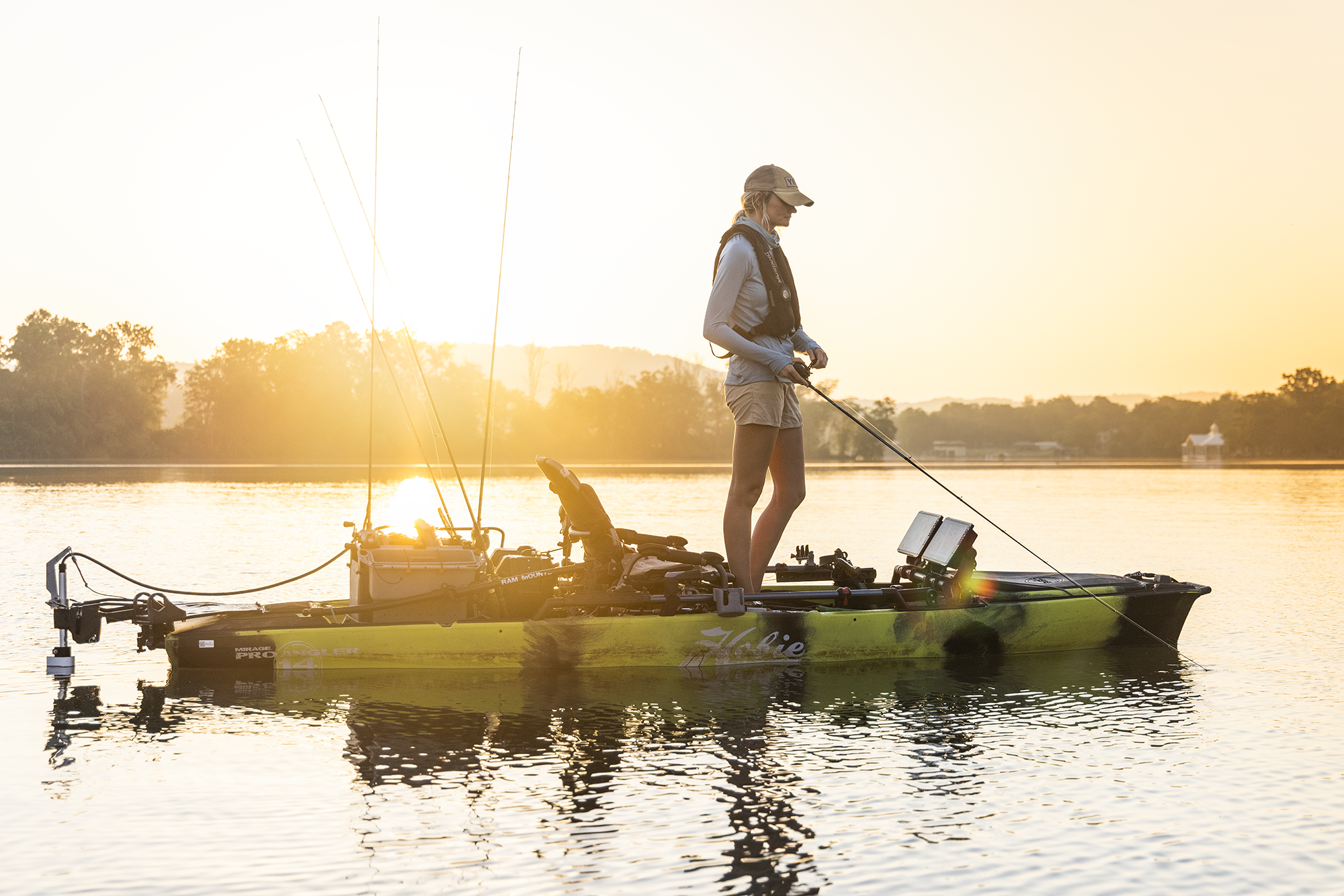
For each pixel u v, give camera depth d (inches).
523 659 282.0
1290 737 221.3
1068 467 4579.2
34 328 4744.1
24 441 4185.5
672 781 189.9
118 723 227.0
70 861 153.4
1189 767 200.4
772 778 192.4
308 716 233.5
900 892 145.7
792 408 304.5
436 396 4778.5
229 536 715.4
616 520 899.4
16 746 209.8
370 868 151.8
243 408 4709.6
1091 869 153.6
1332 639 339.9
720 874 150.6
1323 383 7239.2
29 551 602.9
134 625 355.3
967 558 309.1
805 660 294.2
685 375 5777.6
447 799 179.9
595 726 226.7
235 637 274.7
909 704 248.8
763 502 1123.9
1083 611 314.3
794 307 300.5
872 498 1489.9
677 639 287.7
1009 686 269.9
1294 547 686.5
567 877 149.5
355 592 305.4
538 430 5246.1
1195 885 148.4
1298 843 163.3
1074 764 201.8
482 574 298.0
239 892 143.6
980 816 173.9
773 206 301.1
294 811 173.9
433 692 258.4
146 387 4808.1
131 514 966.4
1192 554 637.9
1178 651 317.4
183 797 180.5
